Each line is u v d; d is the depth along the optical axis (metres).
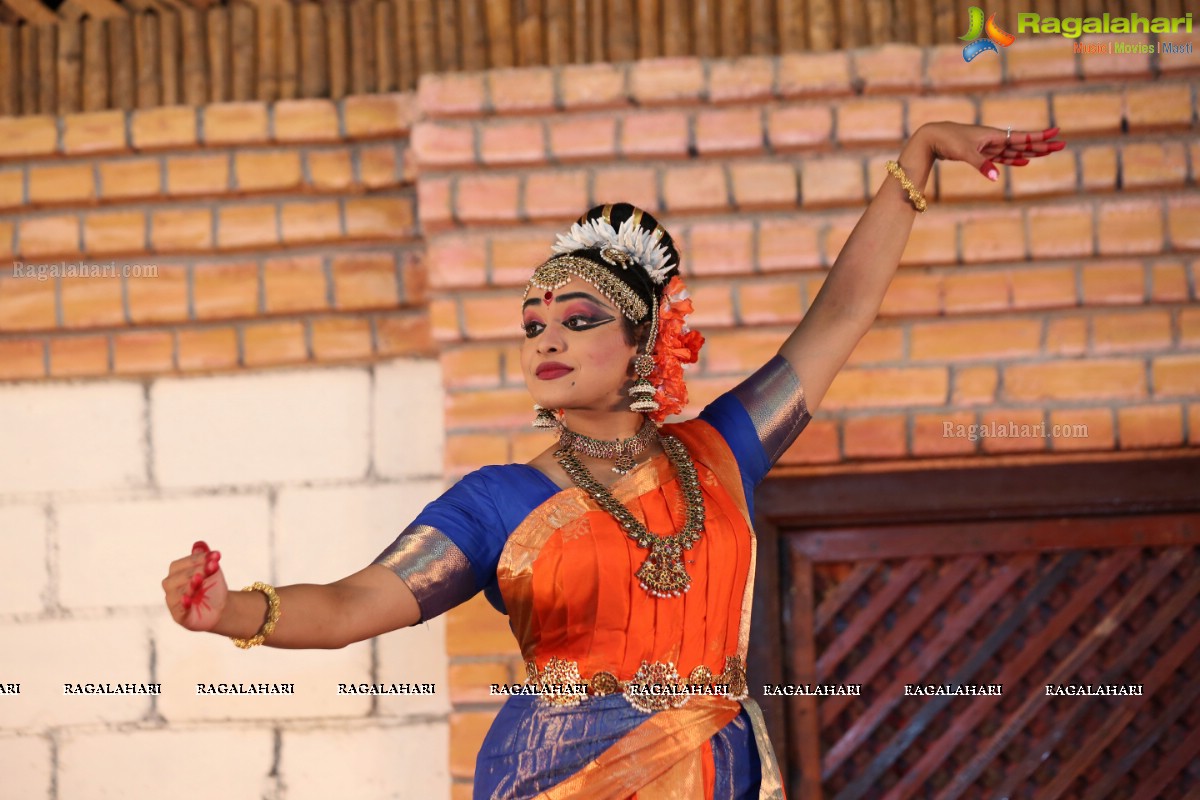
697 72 12.06
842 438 11.98
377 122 12.62
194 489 13.12
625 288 7.80
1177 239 11.86
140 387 13.26
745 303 12.12
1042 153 8.91
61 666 13.05
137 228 12.93
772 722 12.07
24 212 13.02
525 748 7.18
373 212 12.77
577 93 12.11
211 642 13.02
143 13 13.10
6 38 13.11
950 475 12.09
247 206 12.86
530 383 7.80
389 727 12.80
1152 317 11.95
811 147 12.05
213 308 12.93
